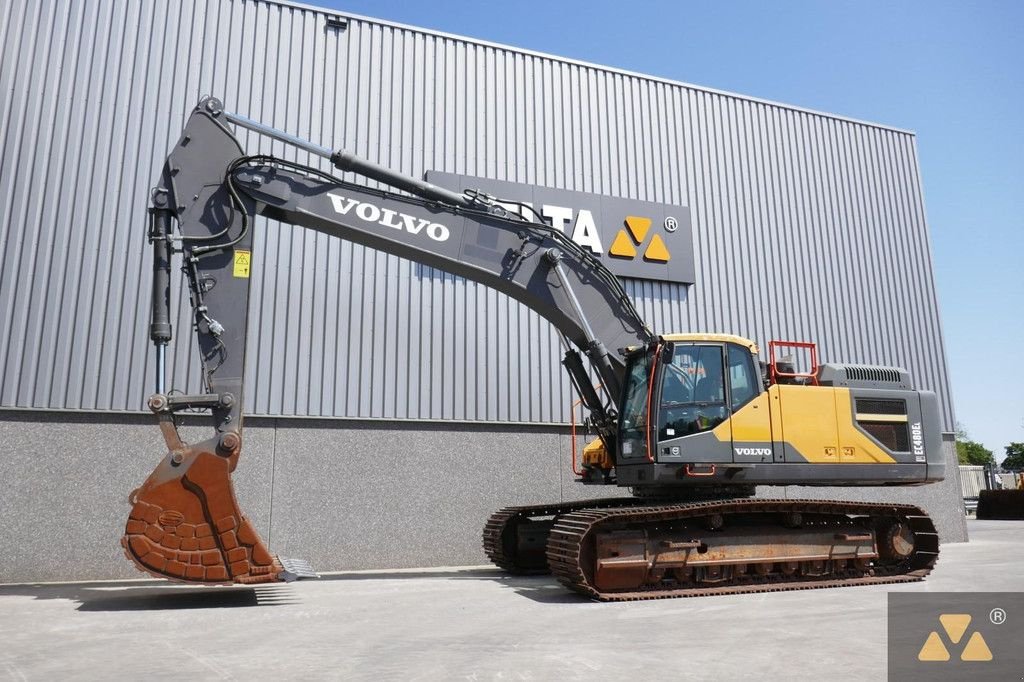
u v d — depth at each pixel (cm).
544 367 1325
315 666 520
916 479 1005
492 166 1355
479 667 516
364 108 1290
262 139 1221
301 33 1280
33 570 1035
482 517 1249
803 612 744
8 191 1091
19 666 525
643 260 1427
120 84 1170
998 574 1020
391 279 1259
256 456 1148
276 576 784
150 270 1139
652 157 1486
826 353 1555
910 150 1756
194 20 1225
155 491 775
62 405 1067
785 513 966
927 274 1694
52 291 1088
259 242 1197
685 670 505
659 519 894
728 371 943
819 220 1612
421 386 1244
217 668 516
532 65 1427
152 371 1115
